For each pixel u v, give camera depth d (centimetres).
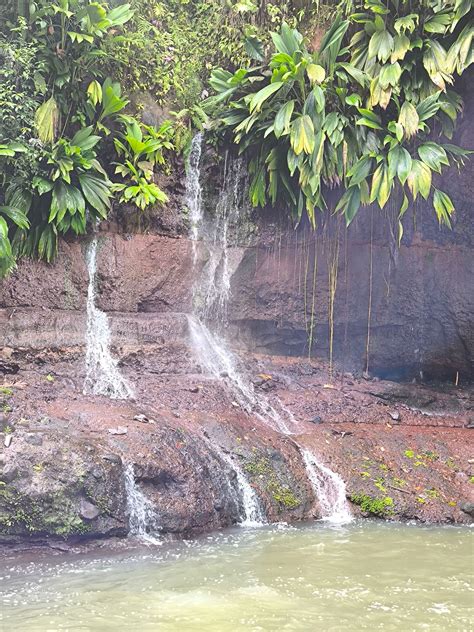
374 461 816
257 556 592
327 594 498
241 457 751
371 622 447
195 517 666
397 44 961
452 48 949
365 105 995
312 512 739
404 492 769
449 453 865
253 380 975
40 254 941
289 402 946
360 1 1012
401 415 980
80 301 970
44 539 610
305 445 815
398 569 561
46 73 941
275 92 998
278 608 470
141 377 901
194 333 1004
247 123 1003
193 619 450
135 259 998
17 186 916
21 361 867
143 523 643
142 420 738
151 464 663
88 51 968
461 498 776
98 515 618
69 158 922
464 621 451
